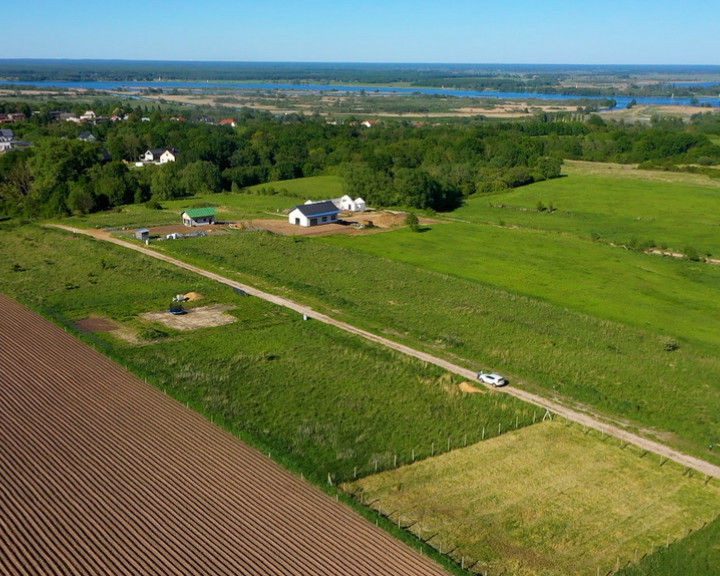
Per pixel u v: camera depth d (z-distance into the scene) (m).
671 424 47.25
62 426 43.53
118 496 36.12
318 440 43.44
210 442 42.47
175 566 30.89
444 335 62.66
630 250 101.75
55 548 31.73
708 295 79.81
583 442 44.56
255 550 32.31
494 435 45.16
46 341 58.50
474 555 33.25
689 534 35.31
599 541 34.66
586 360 58.28
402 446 43.25
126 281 77.69
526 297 75.81
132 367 52.75
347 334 62.66
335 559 32.03
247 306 69.94
